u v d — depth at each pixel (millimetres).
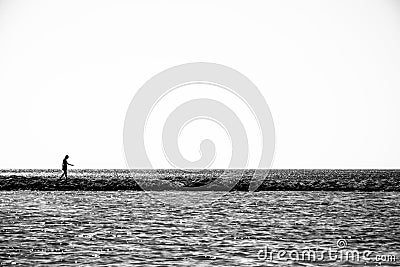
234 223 45781
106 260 32938
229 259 33312
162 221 46688
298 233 41344
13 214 49688
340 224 45250
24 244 37094
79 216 48938
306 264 32531
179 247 36250
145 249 35781
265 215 50406
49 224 44625
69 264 32188
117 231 41844
